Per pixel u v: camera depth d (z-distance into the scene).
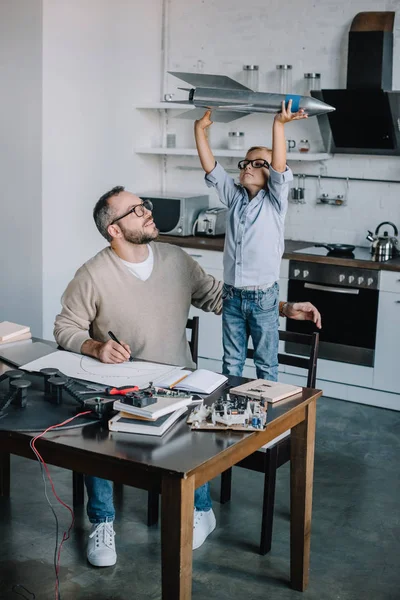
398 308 4.68
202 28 5.79
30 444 2.09
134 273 2.91
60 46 4.96
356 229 5.42
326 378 5.00
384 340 4.76
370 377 4.85
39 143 4.95
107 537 2.95
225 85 3.50
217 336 5.32
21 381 2.31
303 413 2.57
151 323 2.93
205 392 2.45
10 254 5.21
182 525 1.97
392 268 4.64
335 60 5.32
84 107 5.24
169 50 5.95
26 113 4.96
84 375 2.57
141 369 2.64
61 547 3.05
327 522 3.34
